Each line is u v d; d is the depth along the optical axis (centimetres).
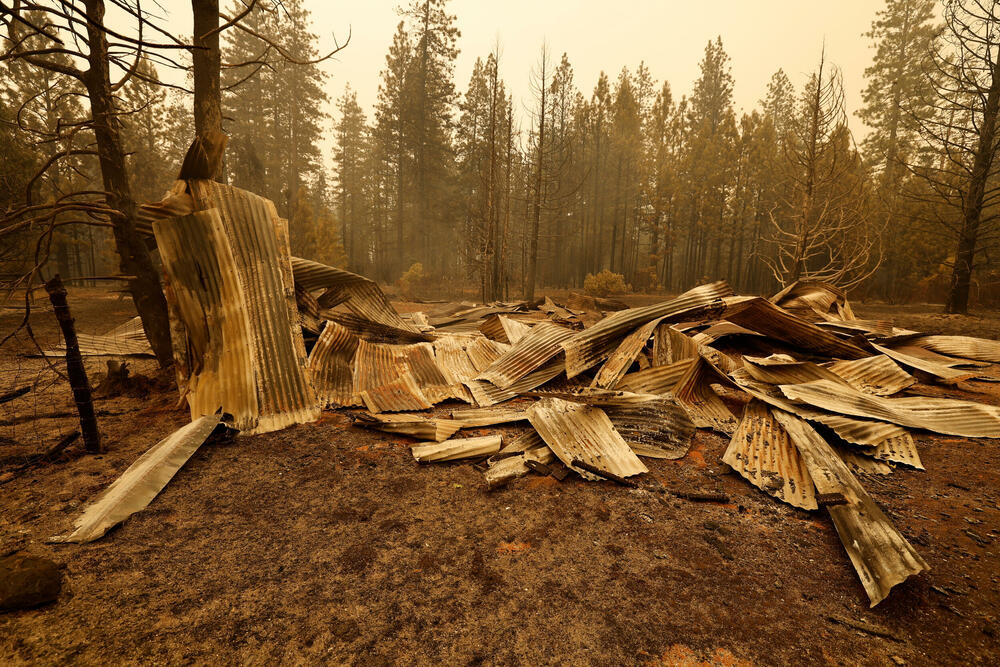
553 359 564
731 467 331
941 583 214
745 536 255
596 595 208
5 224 535
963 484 310
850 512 254
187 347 473
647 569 227
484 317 1127
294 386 458
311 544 247
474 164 3244
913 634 184
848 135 1132
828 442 362
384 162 3528
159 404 486
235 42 2773
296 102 3088
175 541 248
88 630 183
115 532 254
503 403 495
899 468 335
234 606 199
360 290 695
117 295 1845
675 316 552
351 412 464
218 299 457
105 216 563
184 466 340
